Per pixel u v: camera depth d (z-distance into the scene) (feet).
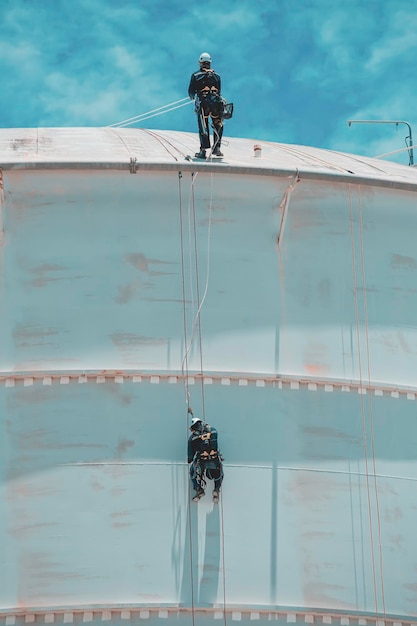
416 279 92.79
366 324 90.22
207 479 83.97
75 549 81.87
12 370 85.35
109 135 105.81
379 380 89.25
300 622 82.79
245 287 88.69
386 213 93.45
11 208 88.63
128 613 81.35
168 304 87.30
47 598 81.00
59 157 91.35
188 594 81.66
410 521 86.53
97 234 88.33
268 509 84.12
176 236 88.84
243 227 90.02
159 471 83.66
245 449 85.05
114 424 84.43
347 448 86.79
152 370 85.56
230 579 82.33
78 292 87.10
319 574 83.56
